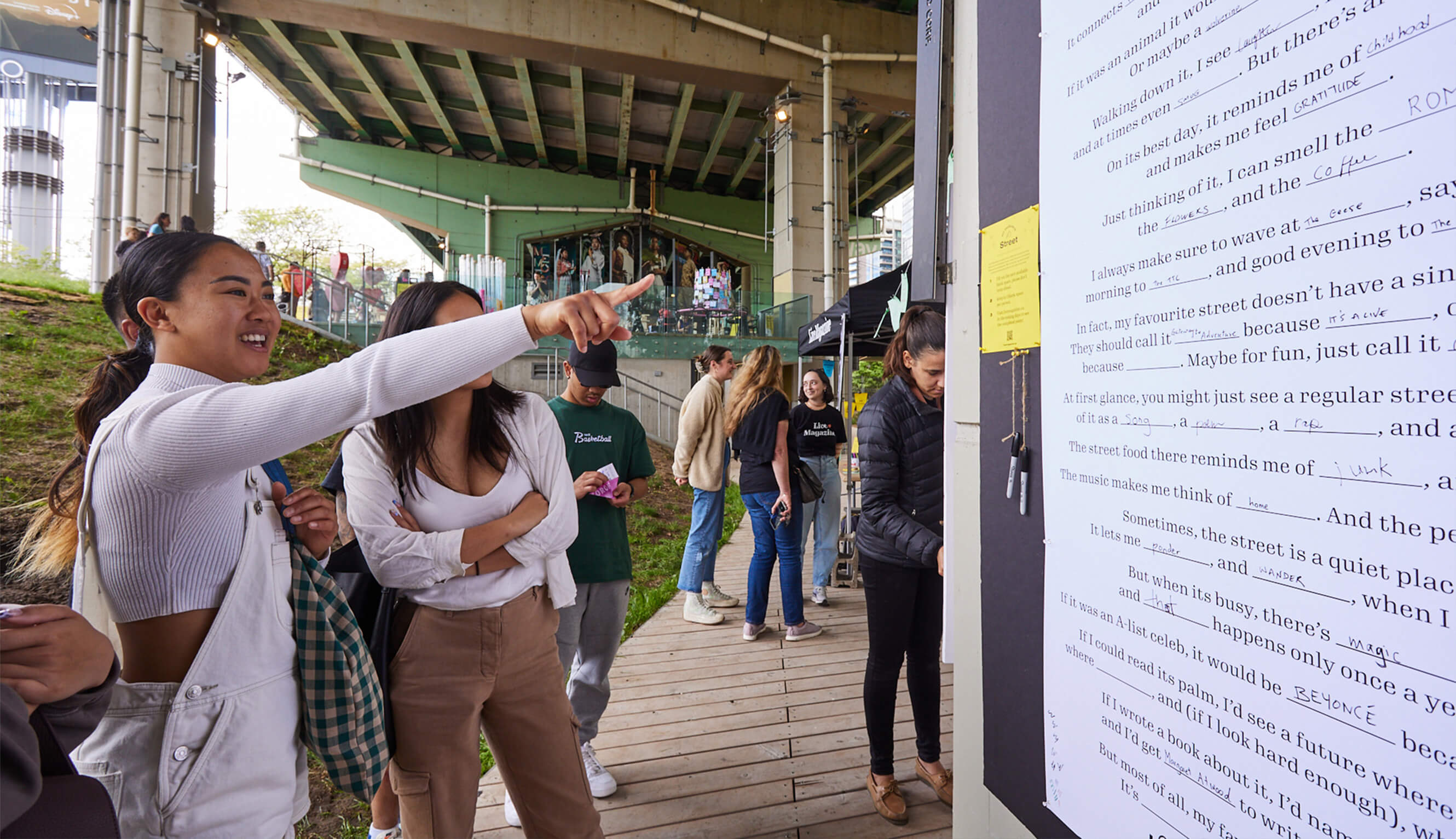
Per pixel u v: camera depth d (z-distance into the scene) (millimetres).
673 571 5508
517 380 13398
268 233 25312
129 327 1031
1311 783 589
